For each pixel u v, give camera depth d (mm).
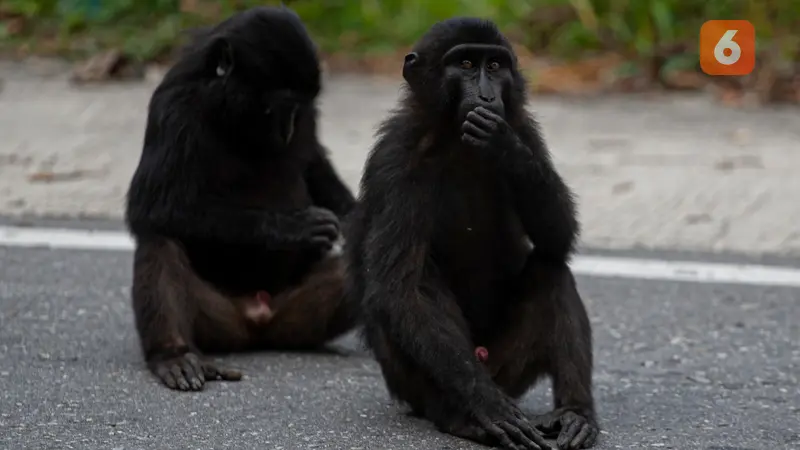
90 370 18203
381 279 15430
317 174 21891
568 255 16125
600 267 24953
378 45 42188
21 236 26172
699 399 17375
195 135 19906
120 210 28250
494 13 42688
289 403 16859
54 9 43156
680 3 41188
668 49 40531
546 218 15805
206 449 14734
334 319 20109
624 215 27922
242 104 19891
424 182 15812
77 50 41281
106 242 26000
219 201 19953
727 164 30984
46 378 17688
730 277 24391
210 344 19859
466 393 14852
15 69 39875
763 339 20594
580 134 34062
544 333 15844
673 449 15102
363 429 15617
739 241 26719
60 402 16562
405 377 15742
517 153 15430
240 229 19656
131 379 17828
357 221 16828
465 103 15836
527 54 42062
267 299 20188
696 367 19031
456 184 16312
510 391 16250
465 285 16578
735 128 35000
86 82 38719
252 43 19984
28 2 42844
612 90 39469
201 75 20188
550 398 17750
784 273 24719
